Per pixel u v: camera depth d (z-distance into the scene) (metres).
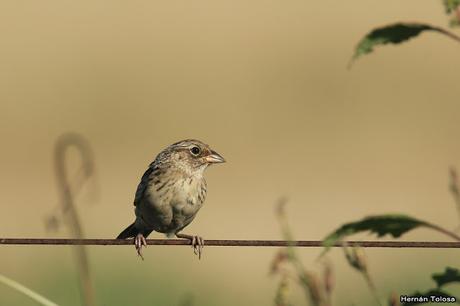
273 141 33.88
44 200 23.98
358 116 37.34
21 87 43.47
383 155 30.41
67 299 13.52
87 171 6.21
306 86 43.66
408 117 36.69
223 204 22.95
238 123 37.47
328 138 33.72
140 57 50.25
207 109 40.66
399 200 23.58
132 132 35.78
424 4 52.12
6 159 31.30
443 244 5.83
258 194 24.22
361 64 46.03
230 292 14.85
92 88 44.19
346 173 27.23
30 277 14.39
